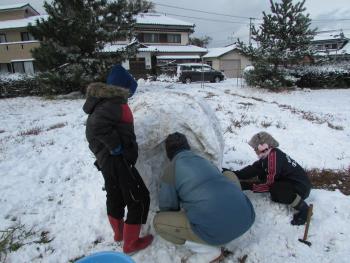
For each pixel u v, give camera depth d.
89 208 3.79
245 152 5.83
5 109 13.27
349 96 17.56
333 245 3.08
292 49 19.20
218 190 2.57
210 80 27.28
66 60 15.57
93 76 15.77
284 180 3.43
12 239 3.21
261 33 19.52
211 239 2.59
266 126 7.90
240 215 2.58
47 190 4.36
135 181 2.80
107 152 2.72
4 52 30.59
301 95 17.95
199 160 2.74
